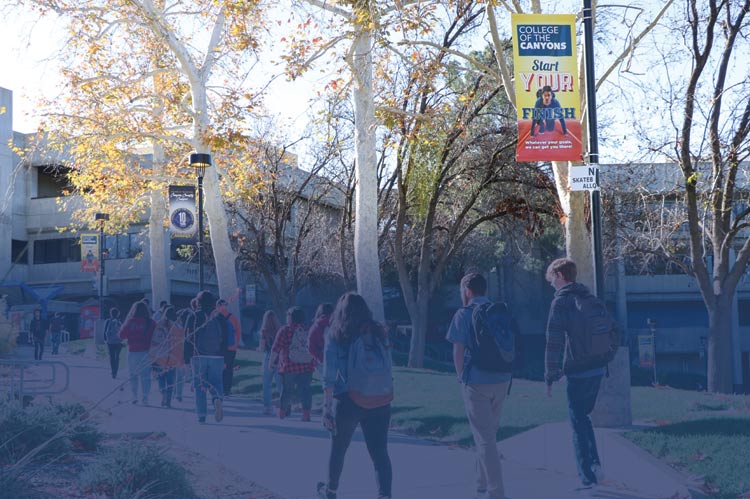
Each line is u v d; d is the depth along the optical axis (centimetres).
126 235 5519
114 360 2141
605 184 2211
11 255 5253
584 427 788
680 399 1317
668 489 764
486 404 731
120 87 2830
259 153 3450
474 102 2595
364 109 2145
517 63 1166
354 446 1082
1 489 675
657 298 5912
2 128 5244
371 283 2167
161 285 3459
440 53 2055
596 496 772
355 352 701
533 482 850
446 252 2988
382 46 1852
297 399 1619
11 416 888
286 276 4200
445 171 2738
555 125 1169
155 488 754
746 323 5731
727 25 1909
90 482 752
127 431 1158
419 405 1398
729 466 798
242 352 2759
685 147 1923
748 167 2186
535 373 3869
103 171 3139
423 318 2925
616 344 785
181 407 1571
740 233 3003
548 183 2677
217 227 2894
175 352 1468
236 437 1166
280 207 3778
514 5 1673
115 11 2716
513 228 3050
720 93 1917
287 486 845
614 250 2448
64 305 4975
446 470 922
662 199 2153
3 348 3058
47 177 5691
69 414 1091
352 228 3672
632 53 1511
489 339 724
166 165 3288
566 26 1175
